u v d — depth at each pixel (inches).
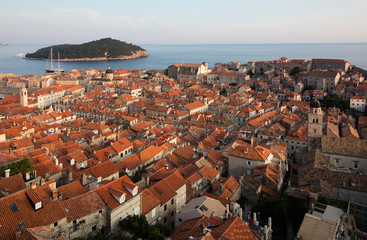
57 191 2513.5
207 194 3624.5
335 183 3964.1
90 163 4665.4
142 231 2613.2
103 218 2662.4
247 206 4033.0
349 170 4776.1
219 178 4591.5
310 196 3452.3
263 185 4288.9
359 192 3809.1
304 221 2787.9
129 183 2955.2
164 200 3321.9
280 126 7524.6
